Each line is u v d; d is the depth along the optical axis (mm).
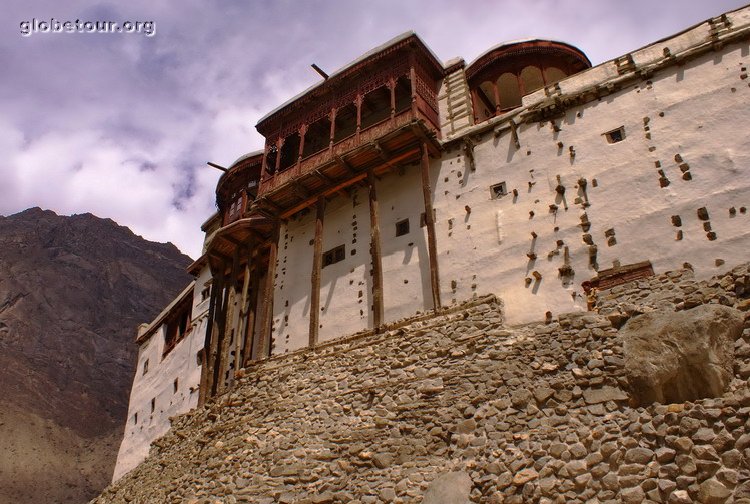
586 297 15516
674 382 11773
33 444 61938
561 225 16875
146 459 25688
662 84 17031
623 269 15242
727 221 14391
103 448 66312
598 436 11914
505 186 18578
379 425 15391
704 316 12164
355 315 19844
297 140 25594
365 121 24203
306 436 16594
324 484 14914
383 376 16609
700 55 16656
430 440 14195
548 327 14523
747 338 11898
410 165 21078
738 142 15070
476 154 19766
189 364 29172
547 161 18078
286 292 22781
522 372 14000
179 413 28125
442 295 18062
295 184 21828
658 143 16312
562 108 18516
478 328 15984
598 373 12844
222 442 18609
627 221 15828
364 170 21172
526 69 22328
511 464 12453
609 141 17219
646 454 11211
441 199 19766
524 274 16828
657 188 15758
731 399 11102
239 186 29656
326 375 18000
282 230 24469
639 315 13320
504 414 13484
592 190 16812
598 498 11188
